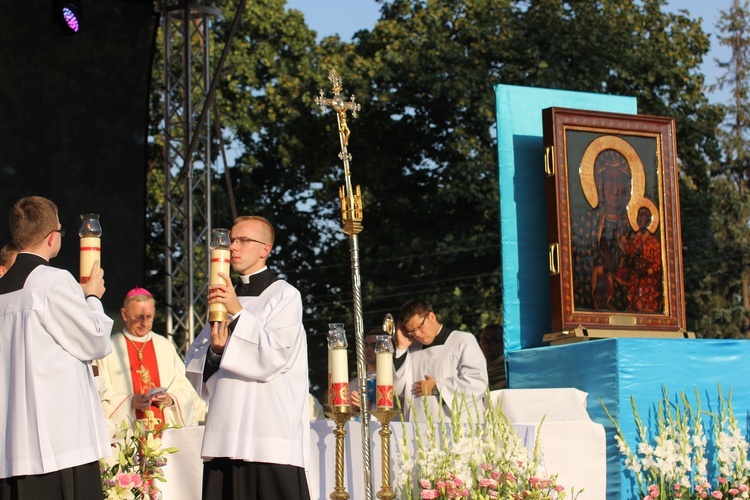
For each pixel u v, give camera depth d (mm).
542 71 22406
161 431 6184
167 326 12602
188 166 12406
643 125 8492
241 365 5465
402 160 24641
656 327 8289
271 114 24500
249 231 5867
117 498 5715
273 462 5543
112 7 10820
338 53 25141
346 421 6309
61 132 10477
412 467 6316
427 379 7504
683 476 7074
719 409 7633
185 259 12625
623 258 8289
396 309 23562
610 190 8312
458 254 22688
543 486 6238
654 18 24672
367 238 24078
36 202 5457
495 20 23453
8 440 5176
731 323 27500
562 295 8039
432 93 23000
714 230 26672
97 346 5289
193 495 6410
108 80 10805
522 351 8180
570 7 24047
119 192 10859
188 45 12727
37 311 5219
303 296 25141
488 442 6387
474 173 22656
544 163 8250
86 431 5262
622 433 7254
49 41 10422
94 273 5398
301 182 25406
